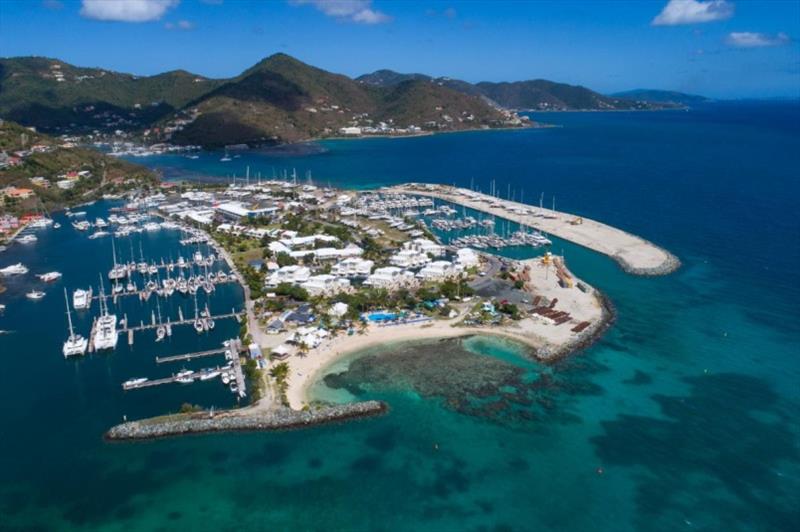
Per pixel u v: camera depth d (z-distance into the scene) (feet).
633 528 268.41
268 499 286.87
